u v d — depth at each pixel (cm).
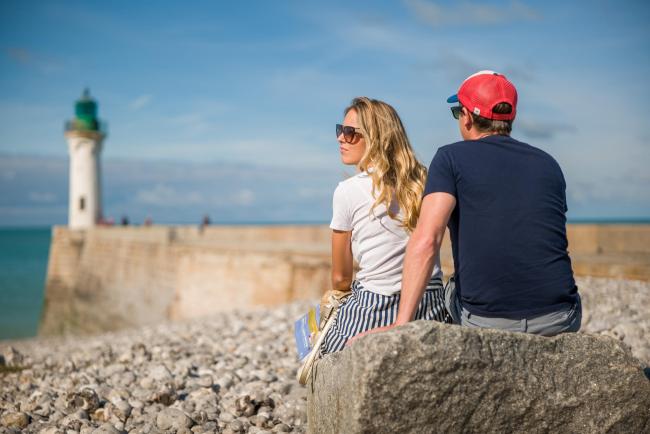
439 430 248
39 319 4328
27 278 6456
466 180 280
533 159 284
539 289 273
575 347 265
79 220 4847
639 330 630
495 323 279
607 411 262
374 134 332
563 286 275
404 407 244
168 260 2972
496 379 251
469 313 286
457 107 314
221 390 511
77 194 4856
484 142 290
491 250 276
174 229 3186
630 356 268
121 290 3581
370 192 327
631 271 1148
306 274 1970
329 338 336
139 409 454
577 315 285
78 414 439
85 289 4181
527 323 276
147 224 4497
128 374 554
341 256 343
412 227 324
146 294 3203
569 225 1756
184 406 457
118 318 3591
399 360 244
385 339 246
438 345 246
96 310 3947
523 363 257
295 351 691
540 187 278
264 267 2162
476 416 250
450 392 247
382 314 323
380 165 325
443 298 330
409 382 244
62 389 537
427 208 280
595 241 1686
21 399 530
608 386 263
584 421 260
